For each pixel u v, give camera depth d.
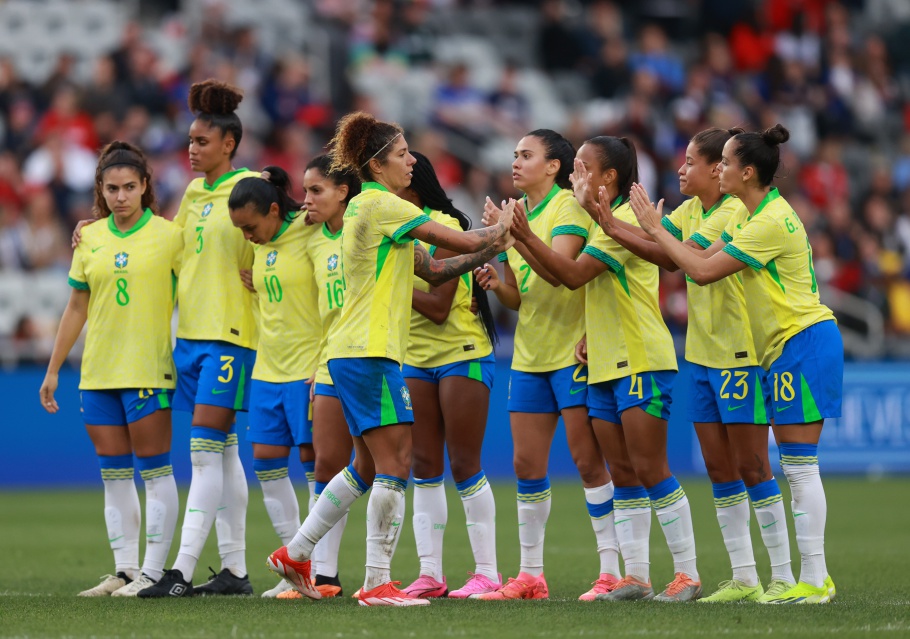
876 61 84.75
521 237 22.44
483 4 86.00
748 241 22.17
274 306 25.11
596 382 23.34
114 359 25.48
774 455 57.59
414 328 24.78
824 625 19.17
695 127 74.31
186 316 25.69
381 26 79.62
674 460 58.75
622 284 23.14
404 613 20.72
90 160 65.19
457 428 24.50
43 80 73.88
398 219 21.52
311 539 22.14
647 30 80.50
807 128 79.38
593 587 24.23
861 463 60.09
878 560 31.41
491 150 75.56
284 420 25.33
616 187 24.25
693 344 23.70
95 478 55.72
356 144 22.05
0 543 36.53
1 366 55.00
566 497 51.25
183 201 26.52
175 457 54.28
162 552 25.14
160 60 74.50
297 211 25.36
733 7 84.38
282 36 78.94
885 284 66.62
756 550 34.12
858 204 75.88
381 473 21.69
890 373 60.72
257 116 70.00
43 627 19.42
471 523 24.80
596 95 79.38
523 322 24.38
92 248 25.95
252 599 23.34
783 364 22.39
